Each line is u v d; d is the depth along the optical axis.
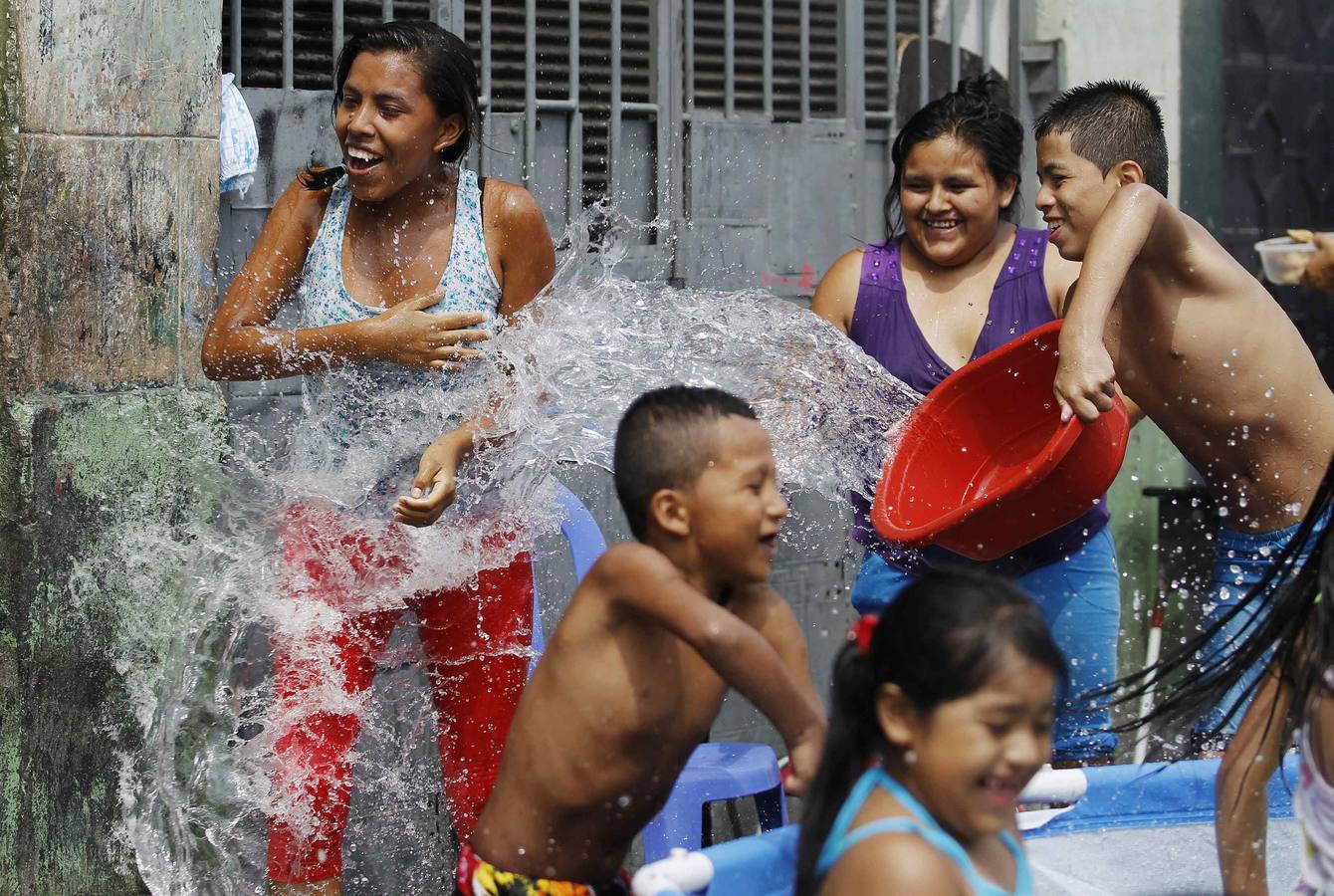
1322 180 6.74
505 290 4.26
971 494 4.48
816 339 4.64
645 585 2.89
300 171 4.49
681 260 5.60
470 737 4.16
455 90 4.09
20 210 4.12
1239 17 6.50
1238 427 4.24
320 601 4.09
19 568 4.12
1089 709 3.96
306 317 4.23
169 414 4.34
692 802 4.02
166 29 4.27
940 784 2.44
